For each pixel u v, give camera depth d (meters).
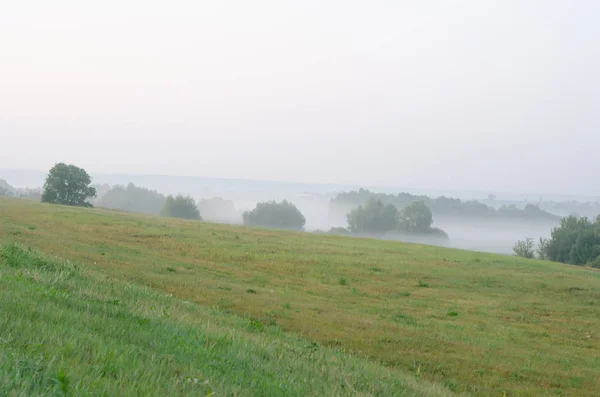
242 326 14.53
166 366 6.39
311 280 29.36
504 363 17.02
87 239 33.34
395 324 20.98
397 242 50.88
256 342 10.60
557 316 25.64
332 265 33.41
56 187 84.94
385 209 152.00
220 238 40.50
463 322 23.17
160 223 47.00
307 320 19.78
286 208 169.38
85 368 5.23
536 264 40.03
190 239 38.41
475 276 33.28
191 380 5.92
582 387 15.44
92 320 7.96
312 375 8.53
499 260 40.28
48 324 6.85
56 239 30.81
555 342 21.23
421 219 148.25
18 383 4.37
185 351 7.71
